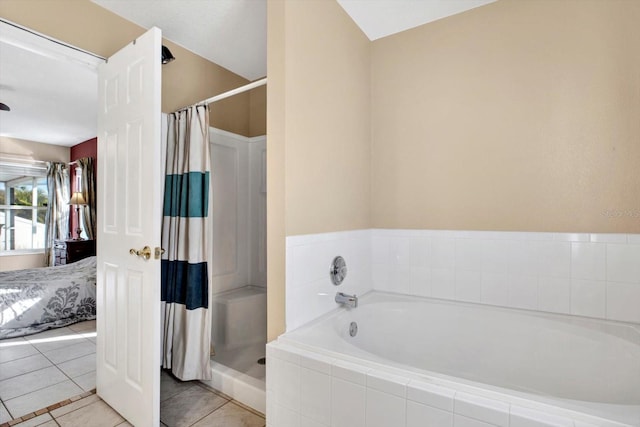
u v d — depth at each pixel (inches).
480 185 78.5
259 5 77.8
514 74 74.8
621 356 57.2
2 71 113.0
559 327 64.6
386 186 91.3
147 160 63.1
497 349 70.1
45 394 77.6
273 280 61.3
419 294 86.0
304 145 65.2
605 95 65.9
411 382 42.8
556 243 70.3
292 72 62.1
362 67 89.0
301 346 54.5
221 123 106.7
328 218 72.9
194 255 79.1
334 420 48.1
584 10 68.0
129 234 67.4
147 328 62.0
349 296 73.5
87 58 76.0
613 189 65.2
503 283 75.8
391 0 76.7
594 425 34.1
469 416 38.5
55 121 166.9
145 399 61.9
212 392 77.0
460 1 77.0
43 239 215.5
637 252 63.3
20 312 117.0
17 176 206.2
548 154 71.1
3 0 62.8
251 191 115.0
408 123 88.1
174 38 91.5
